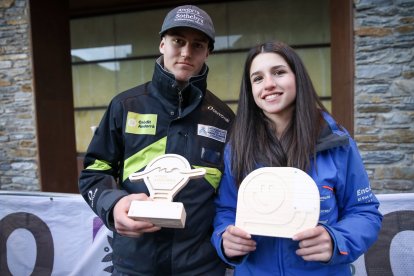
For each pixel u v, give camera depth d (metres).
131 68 4.50
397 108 2.72
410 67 2.68
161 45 1.32
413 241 1.73
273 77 1.15
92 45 4.58
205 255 1.26
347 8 2.79
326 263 0.98
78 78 4.64
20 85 3.46
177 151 1.27
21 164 3.54
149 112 1.30
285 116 1.21
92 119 4.68
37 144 3.47
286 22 3.96
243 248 1.03
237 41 4.12
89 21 4.55
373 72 2.74
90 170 1.30
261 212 1.05
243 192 1.09
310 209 1.01
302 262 1.08
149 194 1.21
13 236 2.04
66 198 2.00
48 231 2.01
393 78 2.71
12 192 2.05
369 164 2.79
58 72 3.64
